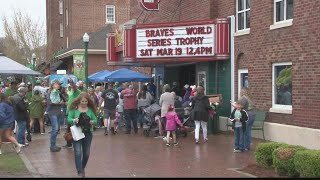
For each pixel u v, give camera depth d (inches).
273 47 604.1
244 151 509.7
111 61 911.7
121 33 861.2
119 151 517.3
